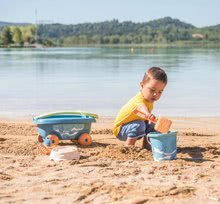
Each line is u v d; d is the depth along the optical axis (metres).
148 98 3.63
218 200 2.49
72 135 3.83
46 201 2.48
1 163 3.17
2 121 4.97
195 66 14.32
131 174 2.89
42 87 8.27
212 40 91.44
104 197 2.52
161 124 3.28
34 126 4.59
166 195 2.55
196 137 4.20
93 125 4.77
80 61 18.34
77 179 2.79
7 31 66.31
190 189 2.62
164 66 14.37
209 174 2.90
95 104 6.26
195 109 5.89
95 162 3.15
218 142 3.96
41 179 2.80
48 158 3.31
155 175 2.88
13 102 6.38
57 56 25.16
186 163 3.16
